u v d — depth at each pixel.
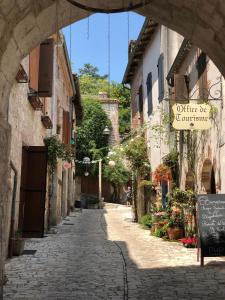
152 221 17.59
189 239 12.83
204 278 8.54
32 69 13.28
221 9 6.15
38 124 15.13
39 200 12.27
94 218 26.48
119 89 44.19
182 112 11.18
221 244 9.78
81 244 13.79
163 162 17.55
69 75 24.88
